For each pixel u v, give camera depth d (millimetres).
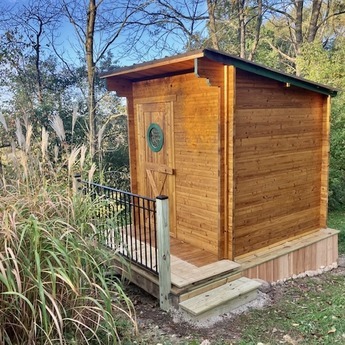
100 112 10422
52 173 2957
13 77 9609
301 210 5129
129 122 5562
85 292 2463
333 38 13859
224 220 4133
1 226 2176
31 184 2801
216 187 4195
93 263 2461
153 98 5082
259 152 4355
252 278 4223
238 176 4156
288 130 4699
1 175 2840
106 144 9836
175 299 3498
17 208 2377
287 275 4727
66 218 2611
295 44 13047
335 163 8141
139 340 2895
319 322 3373
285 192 4816
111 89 5289
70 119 9375
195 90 4324
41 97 9898
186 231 4789
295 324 3355
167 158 4969
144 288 3918
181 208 4832
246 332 3193
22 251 2178
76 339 2268
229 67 3791
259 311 3646
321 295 4230
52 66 10445
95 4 9398
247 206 4320
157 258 3668
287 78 4336
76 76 10578
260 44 14484
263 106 4305
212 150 4191
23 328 2121
